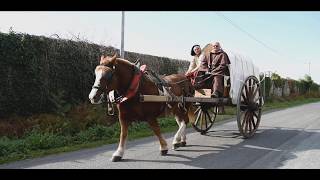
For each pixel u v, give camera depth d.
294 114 19.56
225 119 16.33
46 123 10.89
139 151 8.91
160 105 8.58
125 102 7.86
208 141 10.38
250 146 9.64
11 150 8.72
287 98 35.81
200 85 10.78
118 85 7.76
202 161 7.88
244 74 11.33
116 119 13.10
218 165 7.55
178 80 9.80
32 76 11.30
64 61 12.33
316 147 9.54
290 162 7.85
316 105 28.78
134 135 11.44
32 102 11.34
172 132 12.41
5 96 10.59
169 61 17.80
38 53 11.49
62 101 11.97
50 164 7.61
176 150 9.05
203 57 11.02
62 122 11.23
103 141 10.41
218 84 10.42
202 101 9.73
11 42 10.73
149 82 8.34
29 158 8.20
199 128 11.58
